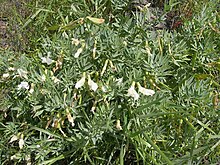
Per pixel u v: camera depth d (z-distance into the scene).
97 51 0.43
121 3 0.51
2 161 0.45
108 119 0.40
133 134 0.39
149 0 0.57
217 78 0.49
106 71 0.44
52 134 0.41
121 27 0.46
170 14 0.57
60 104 0.41
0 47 0.53
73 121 0.42
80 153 0.43
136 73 0.42
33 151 0.43
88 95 0.42
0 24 0.56
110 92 0.42
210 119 0.43
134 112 0.40
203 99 0.42
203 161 0.44
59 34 0.45
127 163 0.44
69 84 0.43
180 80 0.46
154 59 0.45
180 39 0.49
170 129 0.43
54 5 0.54
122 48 0.43
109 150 0.43
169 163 0.36
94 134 0.40
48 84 0.42
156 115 0.39
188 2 0.56
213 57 0.47
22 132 0.42
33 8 0.54
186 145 0.42
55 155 0.43
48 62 0.43
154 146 0.38
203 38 0.48
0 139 0.44
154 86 0.43
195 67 0.47
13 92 0.45
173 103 0.41
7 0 0.57
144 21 0.47
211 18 0.49
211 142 0.41
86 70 0.43
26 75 0.43
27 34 0.54
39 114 0.42
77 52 0.42
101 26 0.44
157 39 0.46
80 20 0.44
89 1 0.52
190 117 0.40
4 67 0.45
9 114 0.47
